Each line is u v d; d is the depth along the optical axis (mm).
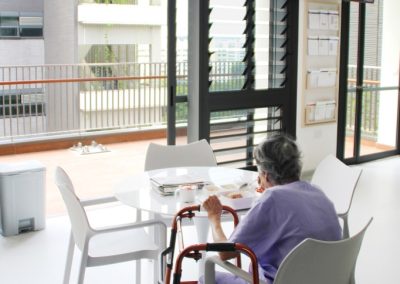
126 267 3510
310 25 5520
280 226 2047
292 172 2150
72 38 7781
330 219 2092
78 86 7629
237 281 2238
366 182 5559
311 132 5777
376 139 6695
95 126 7754
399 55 6688
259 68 5199
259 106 5246
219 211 2324
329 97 5895
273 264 2096
